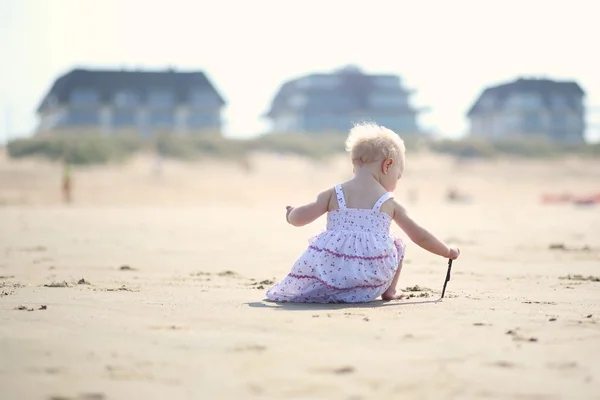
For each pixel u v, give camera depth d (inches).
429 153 3774.6
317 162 3408.0
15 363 141.7
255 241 561.9
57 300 222.7
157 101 4739.2
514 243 536.7
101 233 644.7
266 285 278.8
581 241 560.7
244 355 148.8
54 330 172.7
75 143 2955.2
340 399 121.0
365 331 173.8
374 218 233.6
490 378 133.3
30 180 2181.3
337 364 142.0
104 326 178.1
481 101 5762.8
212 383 129.1
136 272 331.6
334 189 238.8
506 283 291.9
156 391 124.4
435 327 179.3
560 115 5452.8
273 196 2175.2
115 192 2041.1
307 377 133.1
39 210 1246.3
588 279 309.6
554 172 3348.9
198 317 191.5
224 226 786.8
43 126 5004.9
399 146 243.1
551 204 1808.6
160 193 2085.4
